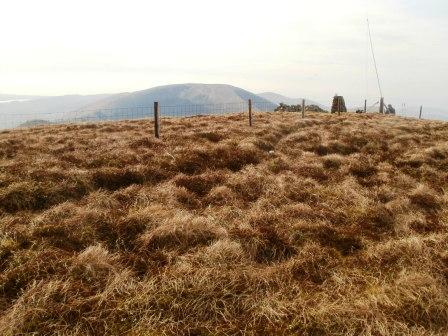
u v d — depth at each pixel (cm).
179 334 570
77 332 562
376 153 1920
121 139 1866
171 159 1501
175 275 697
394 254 798
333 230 946
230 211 1048
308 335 572
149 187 1221
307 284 717
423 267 733
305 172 1491
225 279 689
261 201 1137
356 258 820
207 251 788
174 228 865
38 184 1103
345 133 2331
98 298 636
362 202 1152
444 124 2970
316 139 2125
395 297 639
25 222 916
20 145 1688
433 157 1775
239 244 827
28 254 746
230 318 613
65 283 658
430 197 1188
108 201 1073
